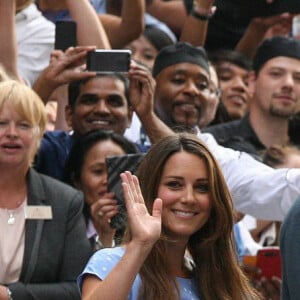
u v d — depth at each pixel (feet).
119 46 102.32
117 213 74.95
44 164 83.05
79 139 82.12
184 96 91.45
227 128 95.30
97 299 57.98
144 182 63.82
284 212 78.13
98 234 76.28
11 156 73.46
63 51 84.23
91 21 91.35
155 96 92.12
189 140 64.23
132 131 90.79
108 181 75.20
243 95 104.63
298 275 61.87
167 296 62.49
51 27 94.12
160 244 63.26
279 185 77.82
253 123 95.45
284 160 86.74
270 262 81.87
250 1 109.70
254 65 96.78
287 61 95.50
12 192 73.82
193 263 65.21
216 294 64.59
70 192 75.05
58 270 73.05
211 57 105.60
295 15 109.50
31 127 73.97
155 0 115.96
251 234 89.71
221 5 111.14
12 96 73.72
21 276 72.08
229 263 64.95
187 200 63.36
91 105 84.69
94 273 61.16
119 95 84.84
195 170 63.72
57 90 90.12
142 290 62.39
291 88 95.04
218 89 95.04
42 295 71.61
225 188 64.34
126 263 58.34
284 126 95.14
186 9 115.24
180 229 63.41
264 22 109.81
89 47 81.66
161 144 64.13
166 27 109.91
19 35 93.15
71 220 74.18
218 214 64.28
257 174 78.43
